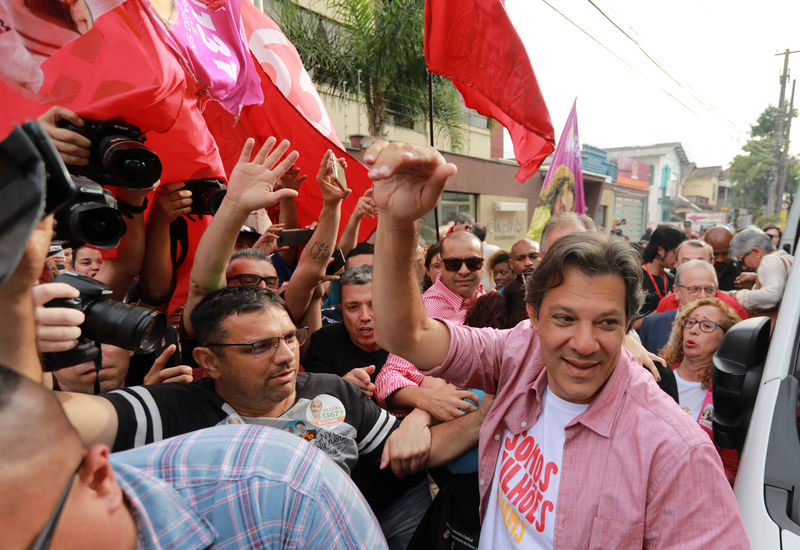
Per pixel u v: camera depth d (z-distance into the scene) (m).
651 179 39.47
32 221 0.40
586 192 18.88
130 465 0.75
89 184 1.19
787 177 47.12
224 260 1.55
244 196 1.46
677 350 2.52
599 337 1.05
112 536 0.53
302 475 0.77
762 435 1.54
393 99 8.79
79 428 1.05
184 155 1.75
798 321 1.84
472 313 2.21
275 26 2.78
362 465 1.62
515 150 3.59
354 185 3.20
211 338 1.31
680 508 0.99
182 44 1.60
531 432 1.28
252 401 1.34
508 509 1.27
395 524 1.76
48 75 1.30
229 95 1.89
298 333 1.54
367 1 7.74
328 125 2.91
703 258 4.40
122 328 1.09
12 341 0.69
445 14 2.84
